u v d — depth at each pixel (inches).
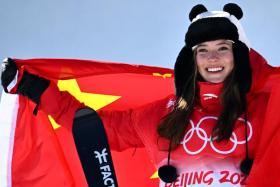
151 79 329.7
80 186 313.0
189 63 280.2
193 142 267.9
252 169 255.9
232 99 267.1
